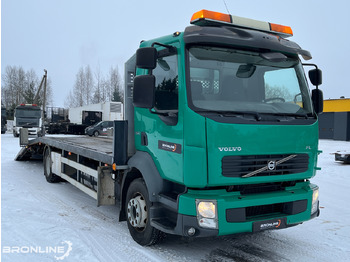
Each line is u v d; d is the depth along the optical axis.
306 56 4.12
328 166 11.16
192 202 3.33
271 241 4.46
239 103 3.60
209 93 3.50
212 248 4.18
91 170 5.46
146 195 4.04
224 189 3.44
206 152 3.27
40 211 5.61
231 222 3.32
